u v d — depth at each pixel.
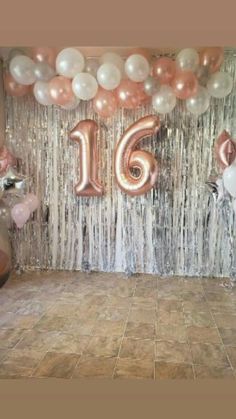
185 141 3.67
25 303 3.11
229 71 3.54
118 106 3.46
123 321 2.77
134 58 3.10
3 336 2.51
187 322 2.76
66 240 4.02
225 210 3.68
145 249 3.92
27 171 3.93
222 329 2.64
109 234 3.95
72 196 3.93
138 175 3.74
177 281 3.71
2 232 3.82
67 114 3.81
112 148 3.79
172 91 3.25
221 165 3.29
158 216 3.83
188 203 3.77
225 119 3.60
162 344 2.41
